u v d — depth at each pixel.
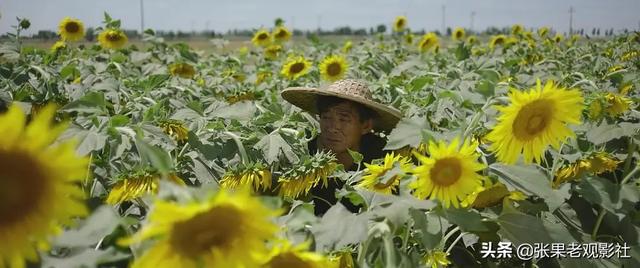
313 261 1.45
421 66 8.34
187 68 7.96
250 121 3.72
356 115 3.69
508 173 2.23
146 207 2.03
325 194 3.41
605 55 10.62
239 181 2.38
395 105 4.74
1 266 1.22
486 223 2.25
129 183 1.97
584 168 2.82
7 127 1.14
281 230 1.52
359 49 13.54
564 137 2.09
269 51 11.17
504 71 7.31
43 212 1.21
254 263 1.31
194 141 2.90
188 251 1.29
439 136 2.31
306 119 4.27
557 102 2.00
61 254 1.69
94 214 1.48
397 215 1.79
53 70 5.85
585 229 2.76
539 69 8.15
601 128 3.00
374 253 1.96
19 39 6.75
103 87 4.30
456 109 3.66
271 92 5.97
